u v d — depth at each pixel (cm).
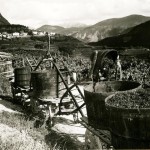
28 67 1296
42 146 670
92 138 607
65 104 938
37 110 1005
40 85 941
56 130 866
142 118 389
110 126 440
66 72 979
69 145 744
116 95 506
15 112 1034
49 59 983
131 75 1462
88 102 571
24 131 763
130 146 407
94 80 670
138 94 496
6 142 612
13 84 1313
